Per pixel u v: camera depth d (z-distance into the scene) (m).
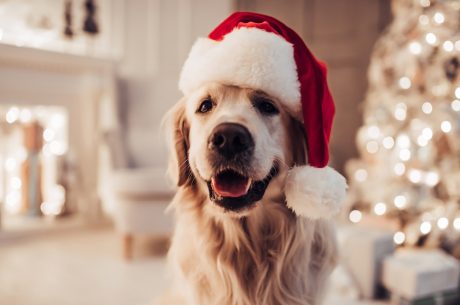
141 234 2.94
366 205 3.23
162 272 2.70
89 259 2.99
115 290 2.38
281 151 1.22
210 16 4.73
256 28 1.20
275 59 1.16
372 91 3.46
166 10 4.66
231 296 1.26
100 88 4.04
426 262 2.24
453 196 2.62
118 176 2.95
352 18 4.30
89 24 4.14
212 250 1.26
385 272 2.27
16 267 2.80
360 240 2.30
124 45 4.68
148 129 4.13
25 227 3.61
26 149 3.88
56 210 4.07
